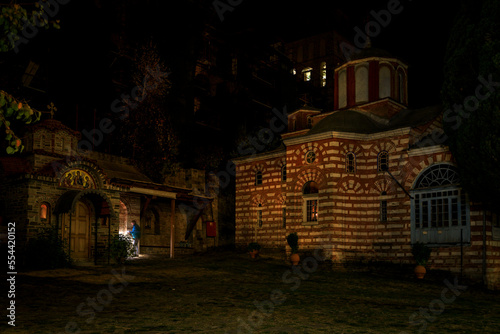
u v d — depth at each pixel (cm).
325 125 2908
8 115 725
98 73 3372
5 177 2259
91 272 2064
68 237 2344
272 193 3506
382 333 1089
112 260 2436
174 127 3822
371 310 1432
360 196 2762
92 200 2448
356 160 2789
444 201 2503
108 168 2761
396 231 2641
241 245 3603
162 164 3428
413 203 2605
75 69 3222
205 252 3403
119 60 3569
